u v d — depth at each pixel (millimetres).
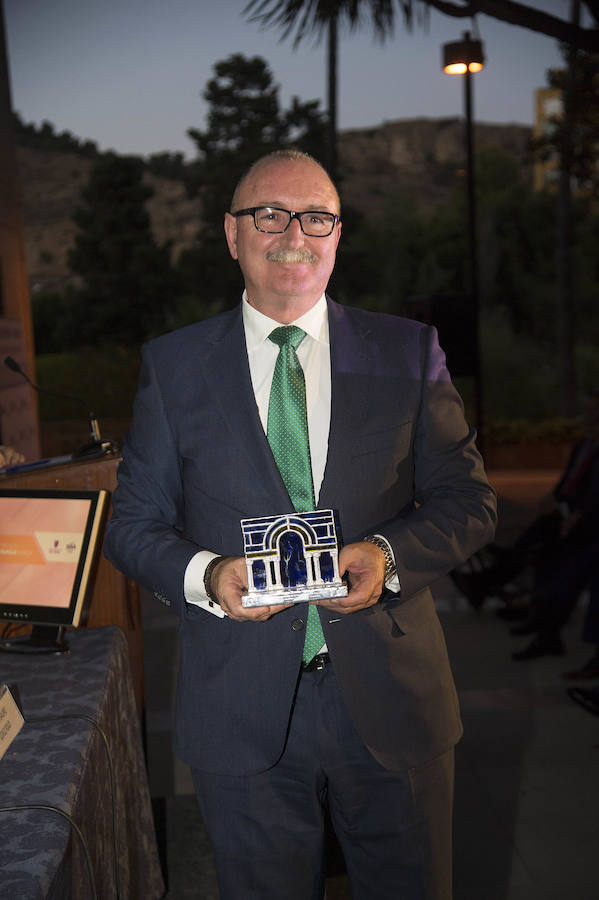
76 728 1471
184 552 1409
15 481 2051
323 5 4844
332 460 1418
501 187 26359
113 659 1864
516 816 2891
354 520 1422
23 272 7867
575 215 23906
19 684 1702
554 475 12977
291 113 32688
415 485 1548
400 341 1521
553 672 4324
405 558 1368
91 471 2072
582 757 3338
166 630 5297
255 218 1434
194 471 1468
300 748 1462
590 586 4113
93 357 22875
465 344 5230
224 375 1477
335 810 1548
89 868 1223
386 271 26172
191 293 29672
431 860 1492
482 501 1471
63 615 1873
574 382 18219
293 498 1442
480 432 6016
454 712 1534
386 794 1468
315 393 1494
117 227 29078
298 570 1272
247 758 1435
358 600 1277
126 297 28500
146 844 2027
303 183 1434
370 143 83438
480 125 84562
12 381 6711
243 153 30812
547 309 23125
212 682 1464
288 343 1478
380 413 1446
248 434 1436
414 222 27016
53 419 21141
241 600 1282
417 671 1479
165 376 1514
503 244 24078
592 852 2654
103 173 29078
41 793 1226
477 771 3238
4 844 1083
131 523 1508
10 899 938
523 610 5238
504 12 4586
